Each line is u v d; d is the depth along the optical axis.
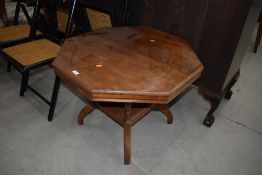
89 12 2.05
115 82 1.12
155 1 1.68
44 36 2.18
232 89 2.29
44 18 2.54
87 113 1.70
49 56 1.74
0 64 2.41
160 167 1.49
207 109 1.99
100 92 1.07
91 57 1.31
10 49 1.81
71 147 1.58
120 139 1.67
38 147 1.56
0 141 1.58
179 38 1.61
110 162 1.50
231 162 1.55
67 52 1.35
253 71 2.62
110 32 1.66
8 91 2.04
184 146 1.64
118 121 1.50
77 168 1.45
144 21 1.83
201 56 1.66
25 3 2.70
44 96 2.01
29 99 1.96
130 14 1.88
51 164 1.46
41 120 1.77
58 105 1.93
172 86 1.11
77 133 1.69
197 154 1.59
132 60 1.31
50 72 2.34
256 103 2.11
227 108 2.03
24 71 1.65
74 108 1.91
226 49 1.53
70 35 1.93
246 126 1.85
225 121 1.88
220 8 1.43
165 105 1.70
